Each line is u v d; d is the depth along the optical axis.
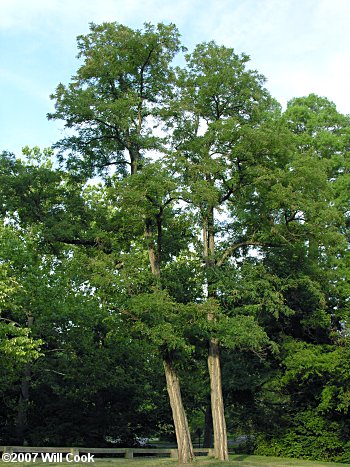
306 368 23.45
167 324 17.83
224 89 22.52
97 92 21.84
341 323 26.28
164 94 22.73
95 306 26.30
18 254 24.55
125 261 19.48
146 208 20.02
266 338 20.38
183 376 29.80
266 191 21.69
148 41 21.27
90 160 22.55
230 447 34.94
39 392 27.89
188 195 19.14
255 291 21.69
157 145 21.25
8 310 24.06
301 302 26.09
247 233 24.19
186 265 23.91
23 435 26.53
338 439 24.48
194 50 23.08
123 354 28.25
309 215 21.69
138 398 29.11
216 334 20.25
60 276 26.45
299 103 31.86
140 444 30.11
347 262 26.70
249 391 27.86
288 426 26.88
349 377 22.16
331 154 29.16
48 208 22.03
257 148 21.11
